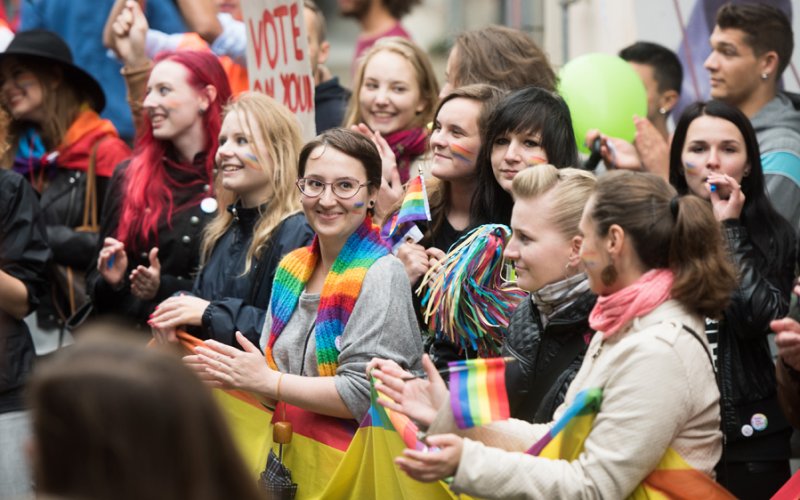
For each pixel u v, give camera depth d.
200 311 7.31
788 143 8.78
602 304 4.98
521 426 5.40
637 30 11.04
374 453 5.74
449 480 5.14
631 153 9.03
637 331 4.91
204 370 6.51
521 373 5.72
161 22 11.89
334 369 6.54
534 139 7.00
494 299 6.41
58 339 9.92
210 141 9.09
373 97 9.30
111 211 9.07
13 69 10.32
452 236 7.53
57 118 10.34
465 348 6.52
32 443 2.78
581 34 11.93
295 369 6.70
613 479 4.74
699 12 10.33
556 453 5.00
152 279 8.41
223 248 7.95
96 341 2.81
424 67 9.43
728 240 6.65
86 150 10.26
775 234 7.31
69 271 9.96
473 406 4.94
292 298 6.82
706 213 4.90
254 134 7.86
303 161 6.73
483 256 6.38
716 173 7.28
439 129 7.54
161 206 8.87
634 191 4.96
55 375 2.73
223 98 9.17
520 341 5.79
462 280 6.37
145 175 8.96
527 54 8.60
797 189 8.62
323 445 6.47
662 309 4.91
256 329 7.18
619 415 4.77
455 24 13.55
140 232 8.83
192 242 8.73
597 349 5.12
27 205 8.66
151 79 9.04
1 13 12.56
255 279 7.57
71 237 10.00
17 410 8.33
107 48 12.29
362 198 6.64
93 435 2.70
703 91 10.33
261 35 9.20
